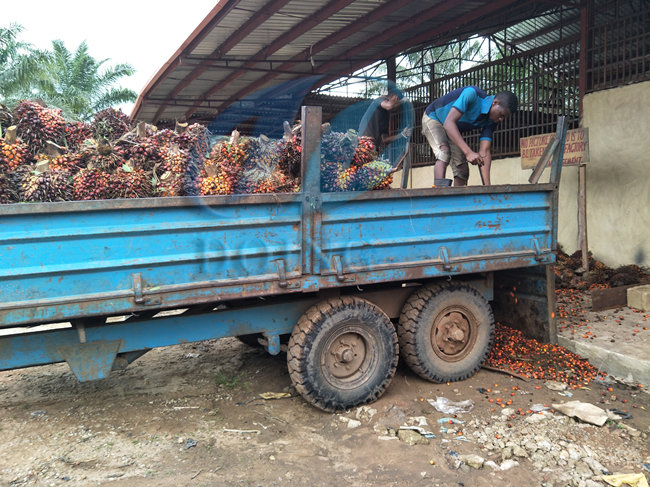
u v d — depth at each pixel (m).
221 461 3.05
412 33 10.30
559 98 8.21
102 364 3.28
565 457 3.05
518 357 4.58
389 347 3.80
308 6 8.31
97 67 23.62
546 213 4.38
